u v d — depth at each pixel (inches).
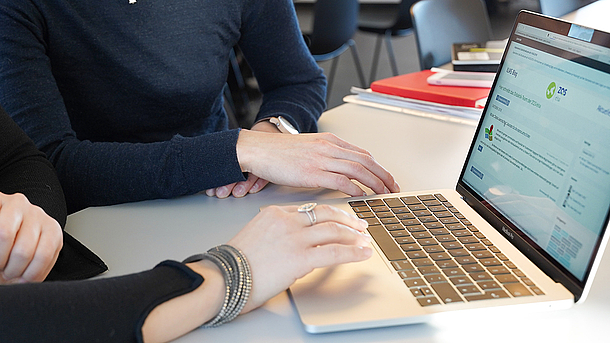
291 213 25.8
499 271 25.0
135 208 34.4
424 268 25.4
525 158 29.0
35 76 38.9
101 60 43.8
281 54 51.8
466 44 67.1
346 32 131.8
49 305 19.9
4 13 38.4
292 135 36.4
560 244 24.6
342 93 168.1
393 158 41.7
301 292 23.9
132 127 47.5
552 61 28.8
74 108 45.8
